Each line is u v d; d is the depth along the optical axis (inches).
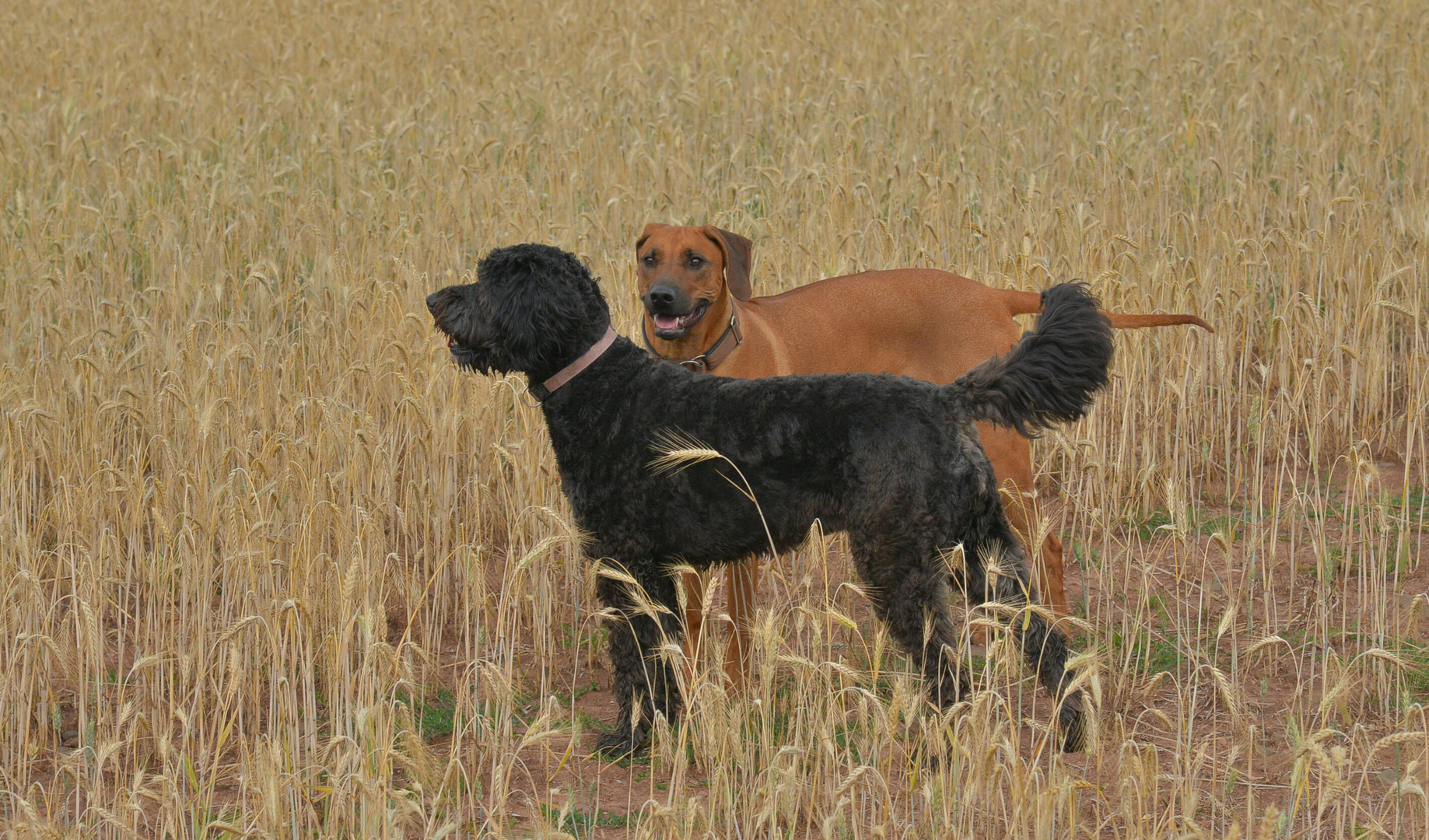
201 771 261.4
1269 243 482.3
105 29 1088.8
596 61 892.0
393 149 721.0
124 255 542.6
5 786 272.2
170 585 323.9
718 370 321.4
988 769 216.4
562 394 276.1
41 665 301.0
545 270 269.9
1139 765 213.0
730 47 929.5
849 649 323.3
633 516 271.3
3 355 429.1
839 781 232.1
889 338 338.0
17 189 629.0
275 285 479.5
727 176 628.7
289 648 310.2
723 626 338.3
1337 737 271.3
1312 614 329.4
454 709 294.5
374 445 355.9
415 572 345.1
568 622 359.3
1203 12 938.7
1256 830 238.2
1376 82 711.7
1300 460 433.7
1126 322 319.6
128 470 372.2
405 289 477.7
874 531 255.1
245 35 1074.1
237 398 381.1
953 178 564.7
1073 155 599.2
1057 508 416.2
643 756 281.6
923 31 959.0
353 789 228.8
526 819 256.5
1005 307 338.3
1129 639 318.3
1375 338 438.3
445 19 1100.5
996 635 241.0
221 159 669.3
